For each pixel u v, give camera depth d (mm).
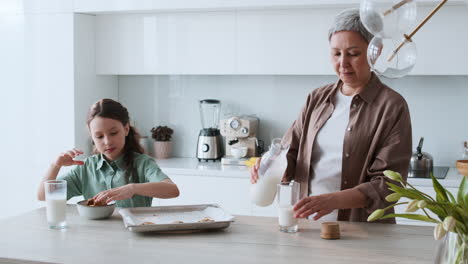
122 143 2203
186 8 3455
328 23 3348
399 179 1370
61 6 3598
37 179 3732
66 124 3645
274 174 1962
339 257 1523
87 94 3750
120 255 1532
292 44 3420
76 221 1900
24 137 3738
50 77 3652
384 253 1562
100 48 3781
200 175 3416
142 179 2252
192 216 1915
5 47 3732
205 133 3766
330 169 2160
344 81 2100
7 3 3701
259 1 3322
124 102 4145
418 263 1479
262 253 1556
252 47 3490
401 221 3064
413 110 3594
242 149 3656
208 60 3578
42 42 3652
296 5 3271
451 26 3162
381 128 2041
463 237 1224
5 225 1846
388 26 1345
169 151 3996
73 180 2275
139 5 3521
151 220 1843
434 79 3539
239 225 1870
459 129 3520
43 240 1673
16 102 3736
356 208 2088
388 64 1453
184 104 4039
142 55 3701
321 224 1804
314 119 2238
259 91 3871
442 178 3057
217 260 1491
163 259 1499
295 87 3801
